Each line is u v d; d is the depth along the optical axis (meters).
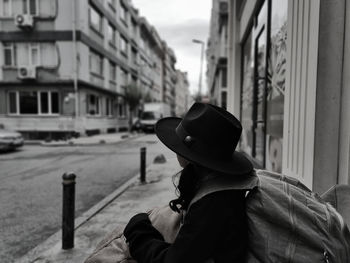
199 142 1.29
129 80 34.19
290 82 3.19
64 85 19.95
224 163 1.27
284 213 1.15
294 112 3.04
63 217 3.37
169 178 7.19
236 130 1.31
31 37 19.77
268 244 1.15
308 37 2.66
